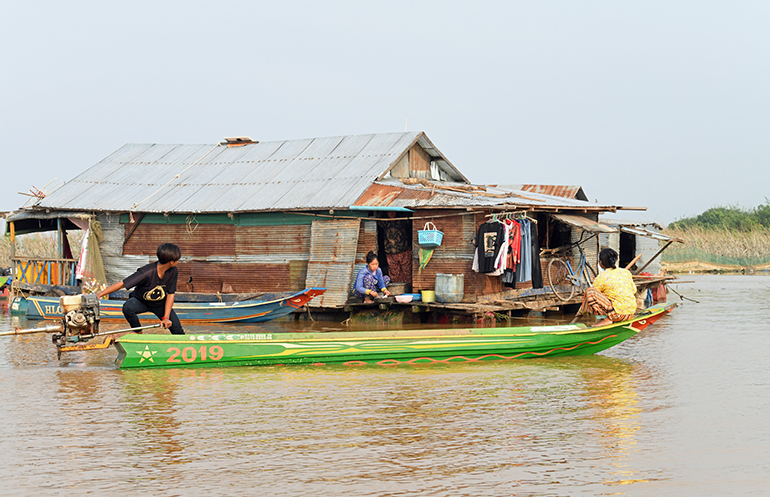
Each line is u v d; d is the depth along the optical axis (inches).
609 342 438.6
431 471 223.5
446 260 646.5
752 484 212.4
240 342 398.0
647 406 309.0
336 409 303.6
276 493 205.0
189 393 335.6
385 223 703.7
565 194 1060.5
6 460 235.1
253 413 296.4
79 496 203.8
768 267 1873.8
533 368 402.6
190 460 234.8
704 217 2583.7
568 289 749.9
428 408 304.7
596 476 219.1
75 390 341.7
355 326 628.1
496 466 228.2
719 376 378.9
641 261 1099.3
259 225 719.7
